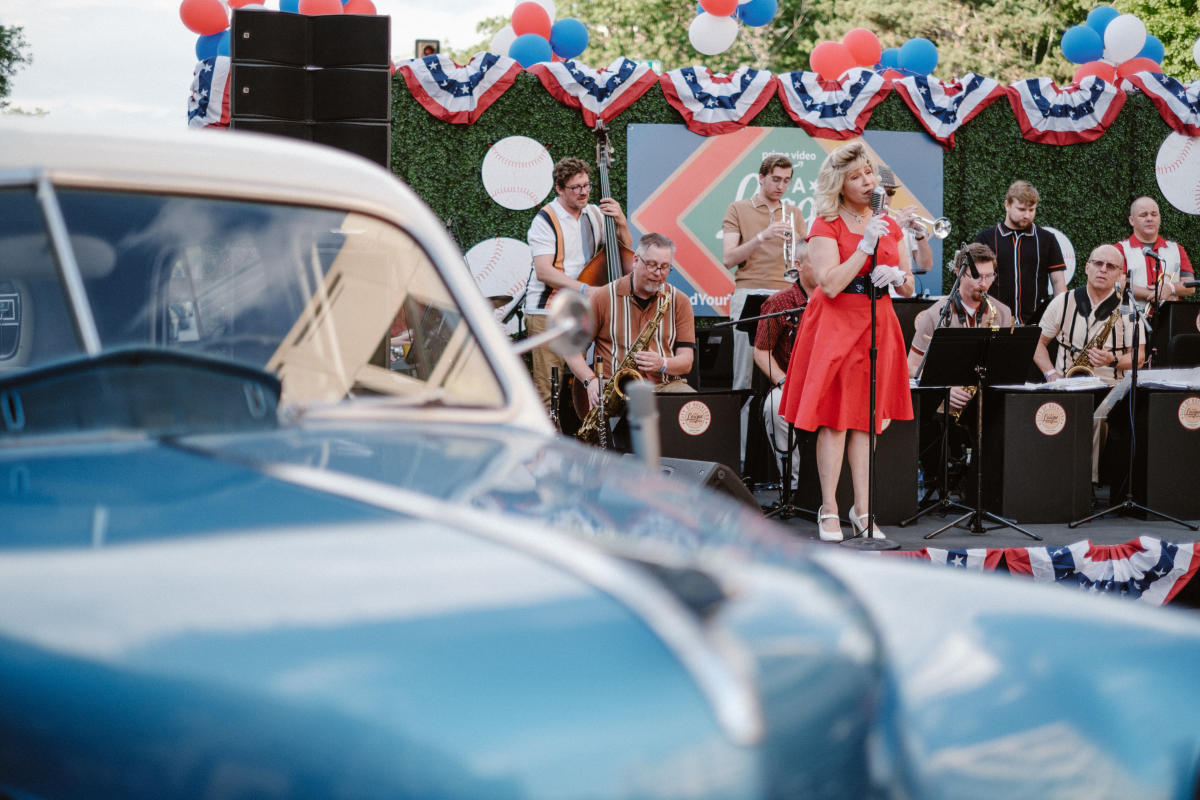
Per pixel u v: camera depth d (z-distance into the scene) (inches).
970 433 250.2
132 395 52.3
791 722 30.3
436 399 63.9
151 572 34.3
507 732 27.6
